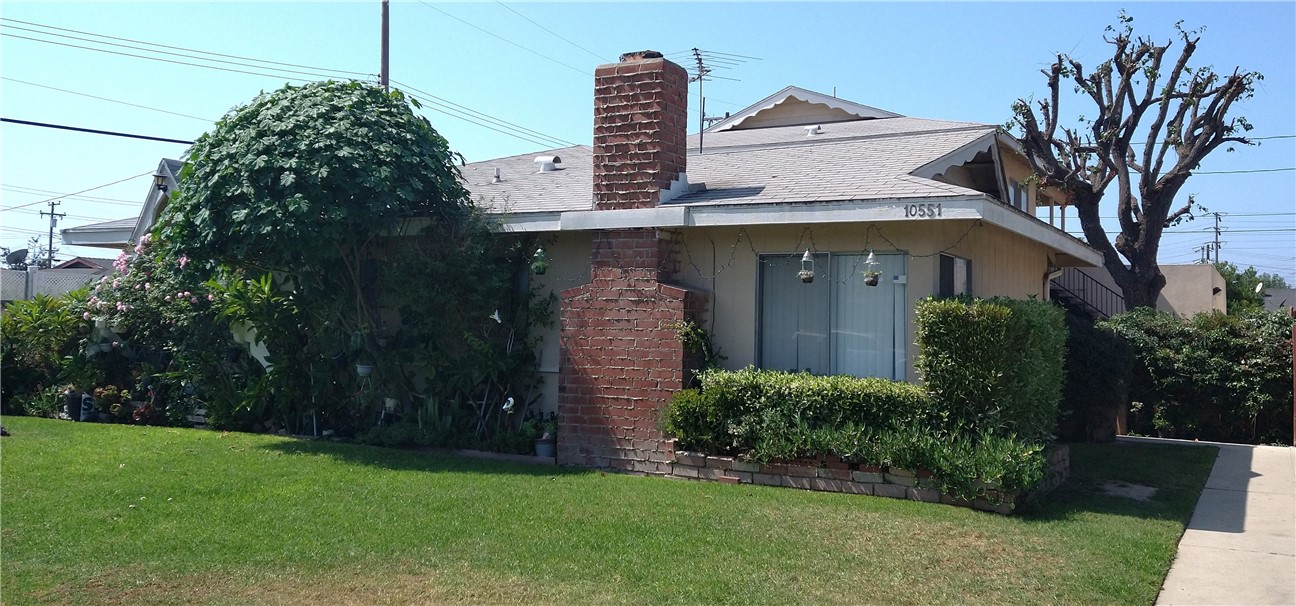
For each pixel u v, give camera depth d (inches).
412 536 290.8
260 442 481.7
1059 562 274.4
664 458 408.5
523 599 235.9
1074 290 962.1
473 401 474.6
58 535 289.0
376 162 443.2
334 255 450.6
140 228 644.7
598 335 427.5
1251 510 362.6
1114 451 506.0
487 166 663.8
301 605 231.3
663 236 423.8
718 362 425.7
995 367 347.3
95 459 417.4
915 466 353.1
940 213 360.5
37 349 639.1
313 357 514.0
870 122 767.1
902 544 290.5
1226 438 657.6
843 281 408.2
